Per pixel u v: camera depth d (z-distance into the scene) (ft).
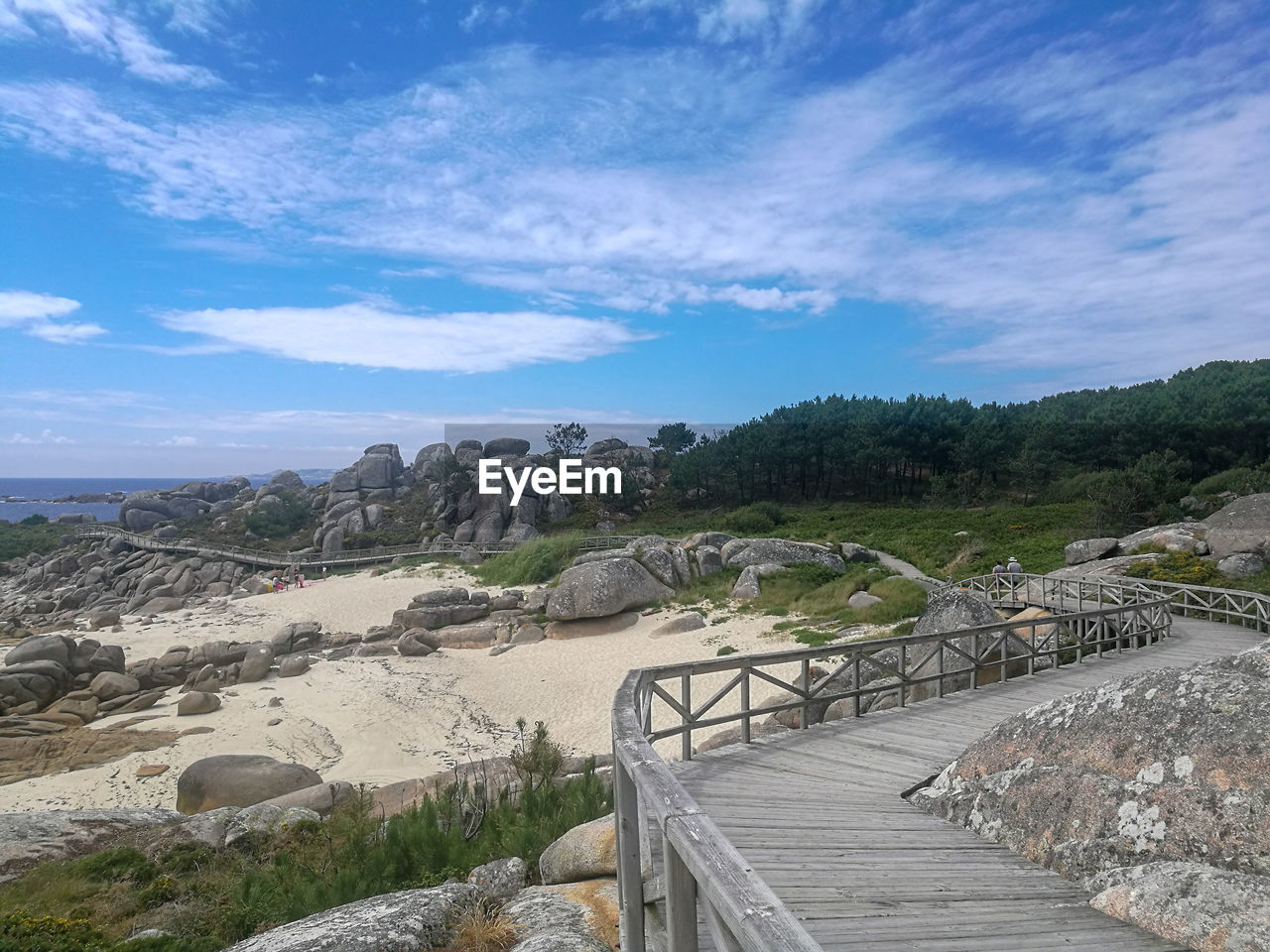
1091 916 14.14
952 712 31.91
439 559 180.65
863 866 16.56
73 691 90.12
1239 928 12.30
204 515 260.62
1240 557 82.58
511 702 78.54
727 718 26.78
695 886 9.04
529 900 20.83
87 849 36.47
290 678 93.81
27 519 301.02
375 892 26.96
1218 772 15.31
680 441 307.78
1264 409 203.72
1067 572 93.91
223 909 27.63
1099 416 252.01
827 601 99.66
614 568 110.32
